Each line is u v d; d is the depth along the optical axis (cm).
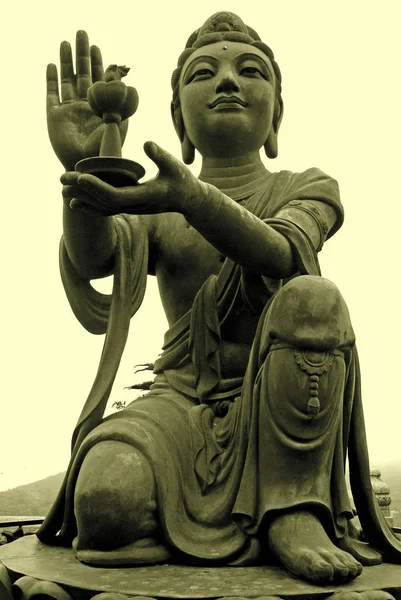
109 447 311
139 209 298
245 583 268
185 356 369
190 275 378
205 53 402
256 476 301
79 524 305
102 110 315
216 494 317
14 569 294
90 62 366
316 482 297
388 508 519
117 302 362
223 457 324
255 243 316
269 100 406
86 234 346
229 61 400
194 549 298
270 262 323
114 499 296
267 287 343
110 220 352
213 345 357
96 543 299
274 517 294
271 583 268
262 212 375
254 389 304
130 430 315
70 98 360
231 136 397
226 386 355
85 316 380
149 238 388
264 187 390
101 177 291
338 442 310
